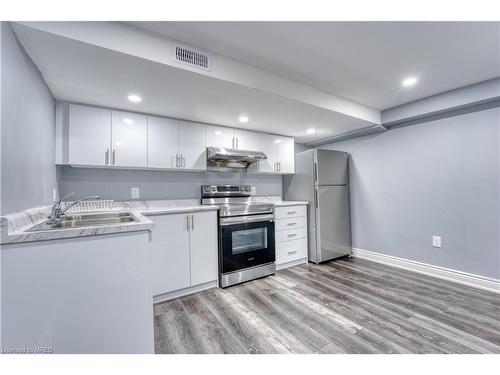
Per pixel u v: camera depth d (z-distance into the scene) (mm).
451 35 1583
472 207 2428
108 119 2246
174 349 1486
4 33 1081
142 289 1231
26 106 1337
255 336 1612
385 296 2203
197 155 2770
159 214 2154
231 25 1460
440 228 2662
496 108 2279
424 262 2803
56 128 2045
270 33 1547
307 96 2293
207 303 2111
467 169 2463
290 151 3635
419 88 2402
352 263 3246
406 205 2971
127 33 1427
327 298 2178
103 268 1145
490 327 1687
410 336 1592
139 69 1600
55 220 1508
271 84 2049
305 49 1732
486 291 2287
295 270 2988
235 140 3088
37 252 1022
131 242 1211
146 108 2318
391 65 1965
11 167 1130
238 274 2557
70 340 1074
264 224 2811
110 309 1155
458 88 2398
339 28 1504
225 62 1805
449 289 2340
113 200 2484
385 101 2734
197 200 3039
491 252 2307
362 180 3486
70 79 1706
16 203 1188
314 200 3295
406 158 2969
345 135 3521
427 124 2770
